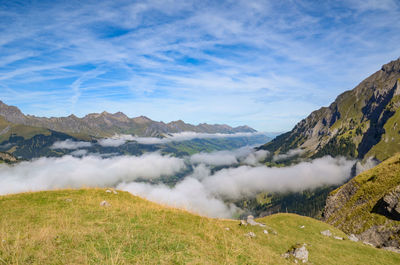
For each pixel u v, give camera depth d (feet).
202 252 42.27
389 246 163.94
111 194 95.81
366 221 203.41
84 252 32.76
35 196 80.89
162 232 49.39
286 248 77.56
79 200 80.28
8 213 60.59
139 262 31.81
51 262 28.78
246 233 80.53
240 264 41.75
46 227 47.06
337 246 99.66
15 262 27.50
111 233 43.86
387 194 193.67
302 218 133.49
